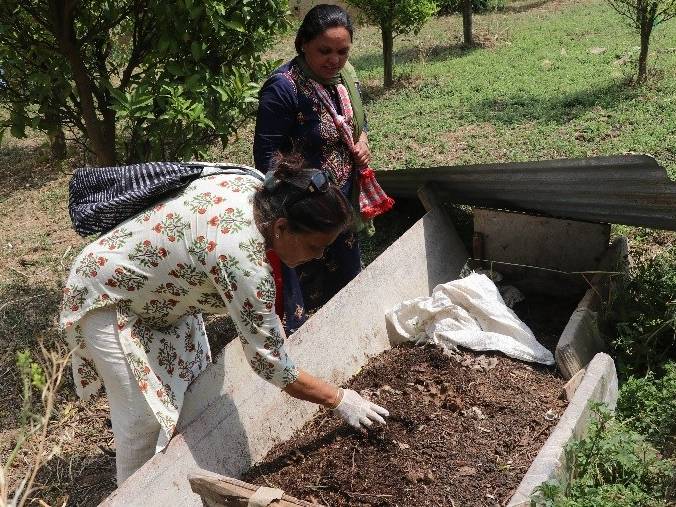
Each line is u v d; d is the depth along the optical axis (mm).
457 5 15648
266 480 3418
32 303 5766
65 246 6887
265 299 2578
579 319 4109
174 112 4398
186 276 2689
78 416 4434
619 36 11789
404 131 8461
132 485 2840
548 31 12891
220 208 2594
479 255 5203
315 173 2490
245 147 8727
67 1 4465
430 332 4348
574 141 7410
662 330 4160
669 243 5363
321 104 4145
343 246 4680
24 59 4801
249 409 3553
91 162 8977
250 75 5137
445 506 3105
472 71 10938
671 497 3146
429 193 5250
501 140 7766
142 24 4824
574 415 3215
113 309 2857
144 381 2930
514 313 4375
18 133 4914
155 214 2732
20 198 8438
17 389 4715
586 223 4738
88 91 4824
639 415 3672
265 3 4773
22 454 4164
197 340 3307
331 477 3344
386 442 3484
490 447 3438
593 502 2875
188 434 3162
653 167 3754
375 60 12695
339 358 4086
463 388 3855
